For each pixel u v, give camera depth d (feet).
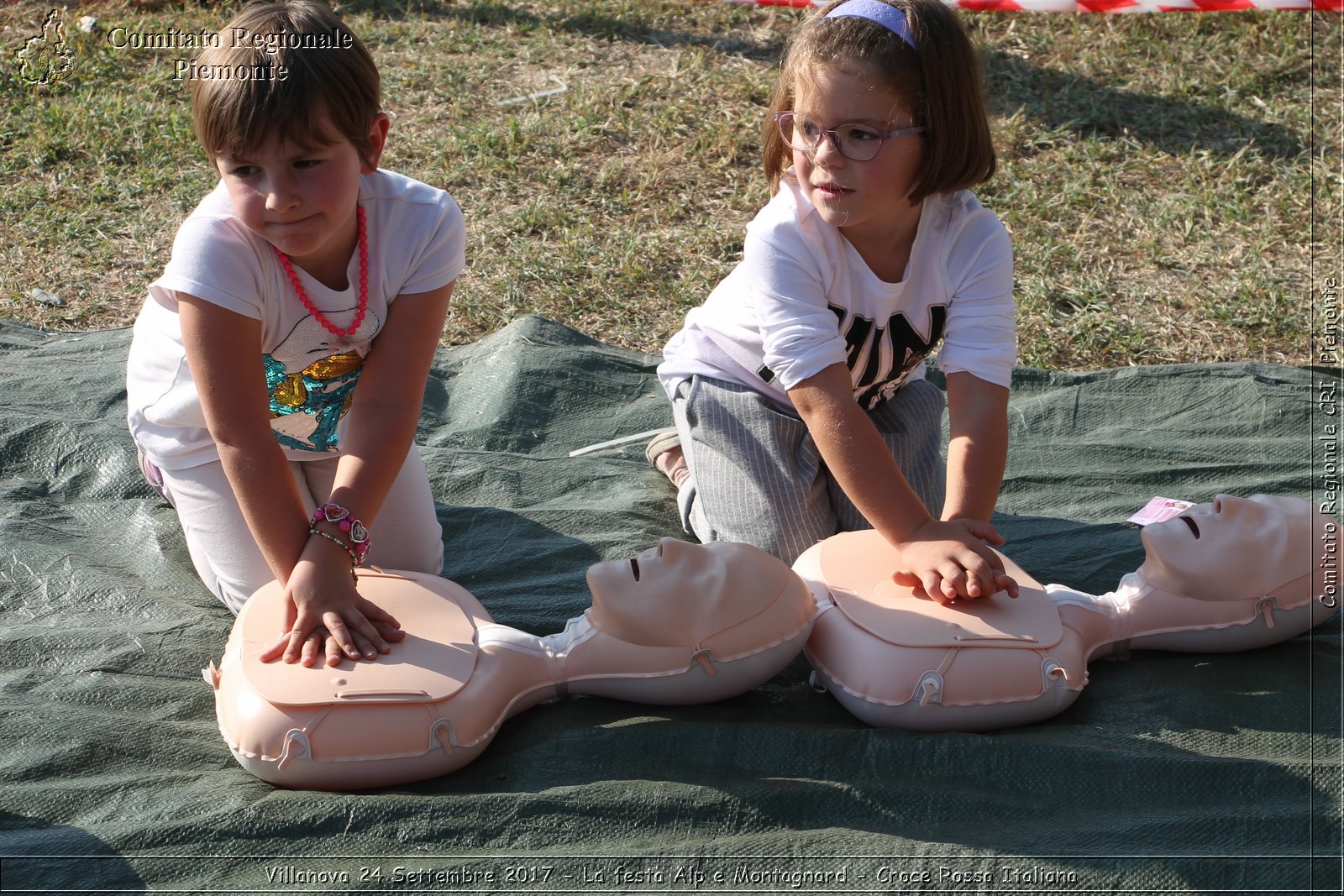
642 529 7.73
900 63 5.68
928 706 5.41
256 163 5.20
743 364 7.17
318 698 5.03
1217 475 8.40
